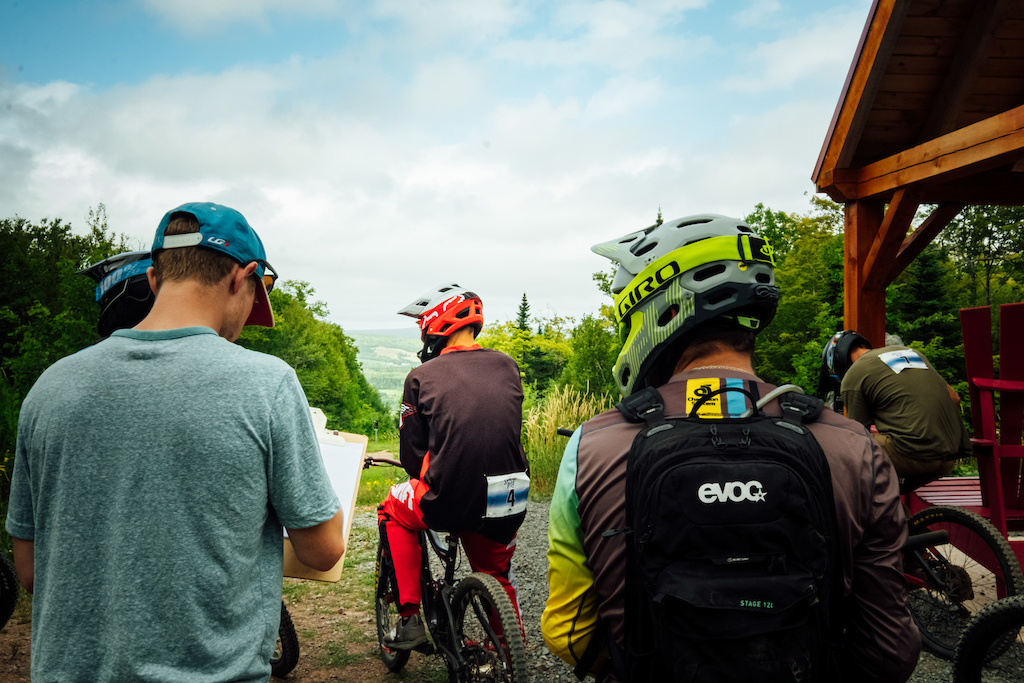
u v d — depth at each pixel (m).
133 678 1.10
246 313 1.43
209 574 1.14
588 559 1.11
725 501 0.95
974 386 4.07
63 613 1.13
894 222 5.78
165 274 1.33
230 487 1.16
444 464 2.58
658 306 1.20
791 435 1.03
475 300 2.97
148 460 1.14
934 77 6.10
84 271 2.19
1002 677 2.98
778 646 0.90
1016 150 4.48
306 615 4.14
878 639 1.02
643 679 0.98
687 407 1.11
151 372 1.19
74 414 1.16
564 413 8.44
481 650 2.61
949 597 3.32
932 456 3.56
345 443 2.22
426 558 3.00
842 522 1.01
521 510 2.69
